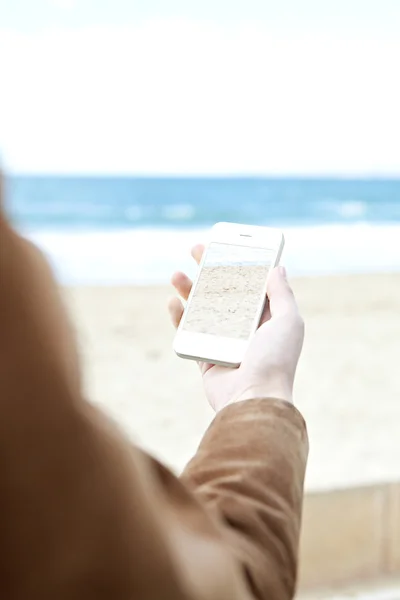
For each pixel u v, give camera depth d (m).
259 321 0.84
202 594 0.33
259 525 0.46
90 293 5.58
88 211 16.52
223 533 0.40
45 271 0.31
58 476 0.29
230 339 0.82
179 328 0.84
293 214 17.12
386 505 2.26
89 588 0.29
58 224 14.80
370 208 16.80
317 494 2.20
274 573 0.44
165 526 0.32
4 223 0.30
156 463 0.40
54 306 0.30
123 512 0.30
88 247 10.74
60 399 0.29
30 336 0.29
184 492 0.40
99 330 4.81
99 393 3.81
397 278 6.37
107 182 17.12
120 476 0.31
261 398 0.57
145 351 4.45
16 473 0.29
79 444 0.30
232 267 0.91
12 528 0.29
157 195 17.17
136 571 0.30
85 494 0.29
